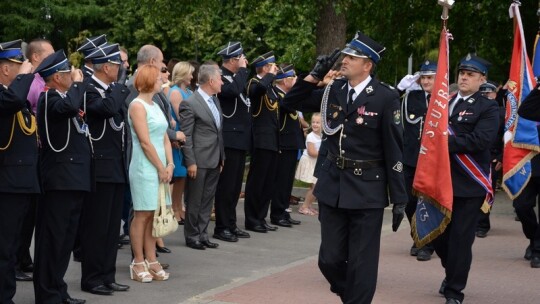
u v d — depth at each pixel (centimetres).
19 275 769
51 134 654
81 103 683
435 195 697
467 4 1850
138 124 754
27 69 612
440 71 704
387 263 916
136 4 2005
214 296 729
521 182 894
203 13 1803
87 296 716
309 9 1452
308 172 1231
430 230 725
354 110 595
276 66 1064
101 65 709
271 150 1058
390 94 595
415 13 1862
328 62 598
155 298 717
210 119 927
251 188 1071
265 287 771
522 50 917
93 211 716
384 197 595
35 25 2600
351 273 593
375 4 1808
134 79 776
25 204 631
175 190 1056
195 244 945
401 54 1916
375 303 733
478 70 725
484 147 704
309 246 996
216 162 938
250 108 1015
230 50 990
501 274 870
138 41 2638
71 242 671
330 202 594
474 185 710
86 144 670
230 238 1002
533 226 928
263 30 2456
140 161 759
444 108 697
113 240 732
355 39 600
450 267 721
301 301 721
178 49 2586
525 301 754
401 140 592
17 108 597
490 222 1238
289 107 619
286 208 1135
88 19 2736
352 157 594
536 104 615
